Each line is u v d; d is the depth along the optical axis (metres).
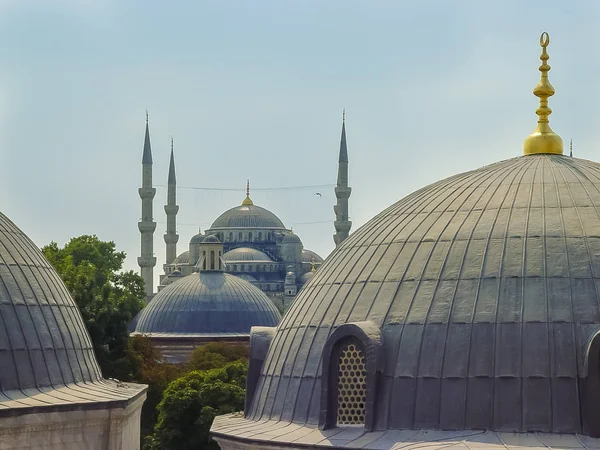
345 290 36.50
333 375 34.81
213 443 77.31
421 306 34.19
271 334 39.69
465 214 36.31
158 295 156.50
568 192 36.16
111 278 113.75
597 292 33.03
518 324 32.81
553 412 31.72
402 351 33.72
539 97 40.12
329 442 33.44
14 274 41.69
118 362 78.44
